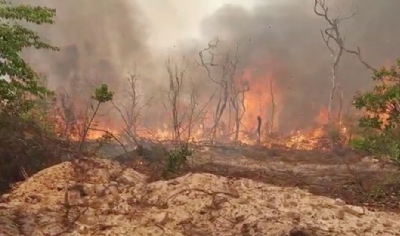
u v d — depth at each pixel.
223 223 8.34
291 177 15.41
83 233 7.72
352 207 9.78
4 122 13.68
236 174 14.99
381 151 12.44
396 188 13.27
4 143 13.54
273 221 8.30
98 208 9.01
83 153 13.38
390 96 12.12
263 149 27.88
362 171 18.05
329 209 9.41
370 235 8.16
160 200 9.48
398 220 9.44
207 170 15.05
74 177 10.89
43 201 9.35
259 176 14.77
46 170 11.24
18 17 9.80
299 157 24.77
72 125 18.75
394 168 17.05
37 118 16.64
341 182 14.43
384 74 13.11
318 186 13.69
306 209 9.33
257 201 9.52
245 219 8.45
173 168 13.98
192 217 8.56
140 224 8.22
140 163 15.09
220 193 9.68
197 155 22.80
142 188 10.24
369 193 12.49
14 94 11.31
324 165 21.70
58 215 8.48
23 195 9.83
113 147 21.69
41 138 14.35
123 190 10.20
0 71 9.62
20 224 7.91
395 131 12.41
